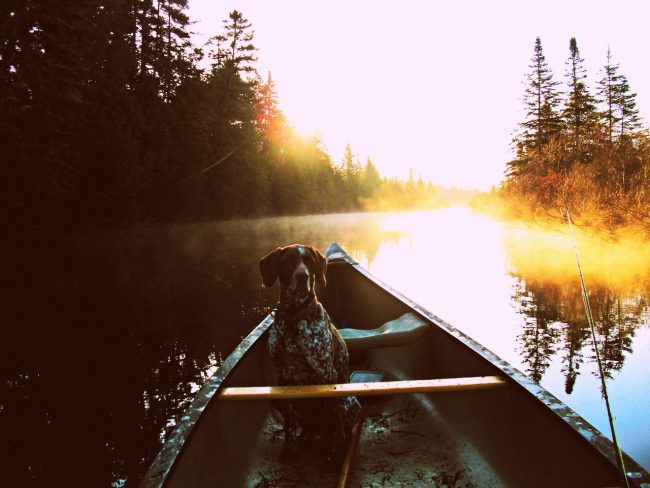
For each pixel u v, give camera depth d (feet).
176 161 89.40
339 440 8.87
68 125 62.13
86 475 9.81
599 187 41.50
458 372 10.23
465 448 9.05
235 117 119.14
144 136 84.99
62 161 60.95
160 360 17.01
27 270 39.86
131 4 89.56
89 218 71.67
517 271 31.17
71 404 13.42
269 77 157.48
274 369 12.76
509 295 24.39
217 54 124.57
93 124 71.87
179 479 6.16
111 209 73.31
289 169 162.40
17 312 24.34
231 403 9.28
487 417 8.79
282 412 9.40
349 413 9.68
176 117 91.56
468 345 9.81
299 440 9.73
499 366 8.50
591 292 23.44
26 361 17.01
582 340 16.67
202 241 67.36
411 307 13.62
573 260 33.94
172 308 25.04
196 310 24.58
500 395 8.39
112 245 61.87
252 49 125.08
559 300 22.57
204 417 7.57
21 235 59.11
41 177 58.44
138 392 14.19
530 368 14.35
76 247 59.36
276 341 9.57
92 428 11.89
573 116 113.09
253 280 33.55
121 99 77.61
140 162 78.33
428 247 50.62
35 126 55.26
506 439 8.04
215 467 7.61
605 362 14.42
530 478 7.14
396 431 10.21
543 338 17.12
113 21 84.23
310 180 184.44
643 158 42.37
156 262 44.21
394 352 13.73
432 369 11.78
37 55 51.93
